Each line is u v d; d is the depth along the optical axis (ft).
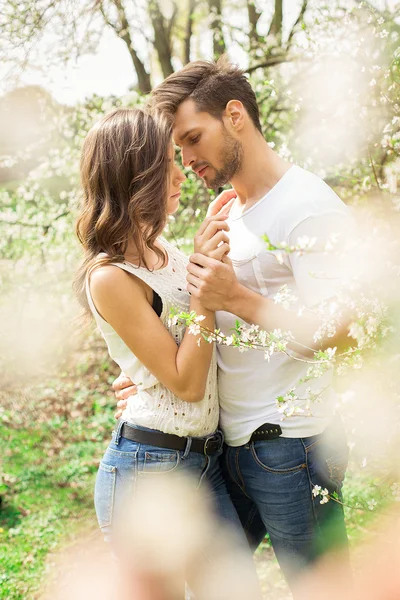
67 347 26.04
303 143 13.38
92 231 6.57
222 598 6.94
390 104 8.34
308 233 6.35
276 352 6.59
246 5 24.89
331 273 6.13
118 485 6.72
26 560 13.48
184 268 7.08
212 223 6.39
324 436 6.86
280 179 6.92
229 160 7.17
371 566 6.80
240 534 7.03
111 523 6.78
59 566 13.17
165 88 7.21
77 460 19.22
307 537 6.86
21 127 19.08
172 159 6.83
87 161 6.61
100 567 12.89
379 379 5.88
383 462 6.56
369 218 8.05
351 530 10.82
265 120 15.88
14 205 20.84
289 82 15.35
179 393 6.41
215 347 7.03
